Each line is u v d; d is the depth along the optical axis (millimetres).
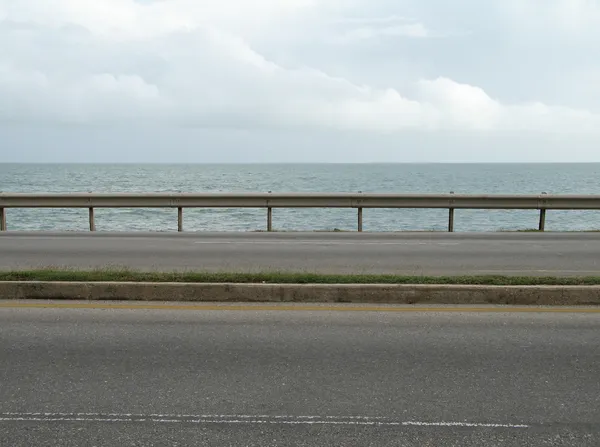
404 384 4957
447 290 7684
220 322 6812
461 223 28969
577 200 18234
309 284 7793
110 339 6160
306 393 4758
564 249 13891
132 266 10953
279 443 3930
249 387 4879
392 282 8211
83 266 10930
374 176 126250
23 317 6996
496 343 6070
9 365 5395
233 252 13094
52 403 4555
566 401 4633
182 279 8227
